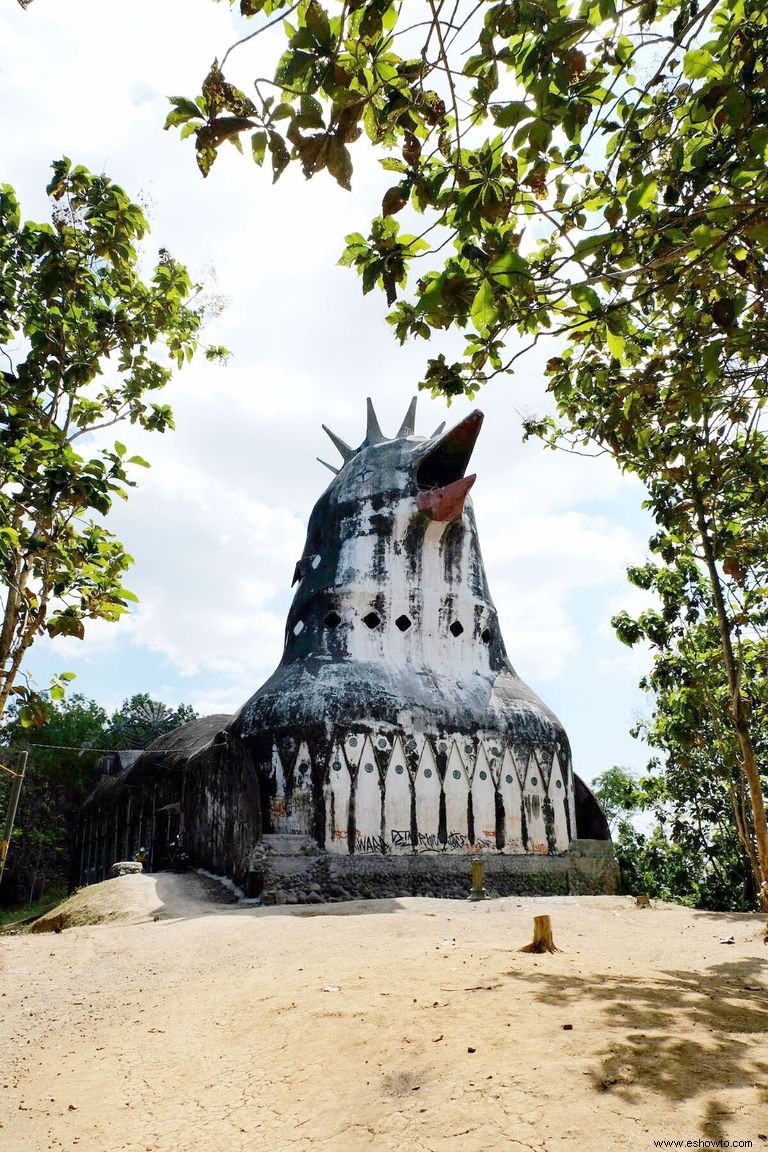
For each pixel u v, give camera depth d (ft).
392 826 63.21
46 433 29.58
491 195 18.52
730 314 21.38
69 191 33.35
